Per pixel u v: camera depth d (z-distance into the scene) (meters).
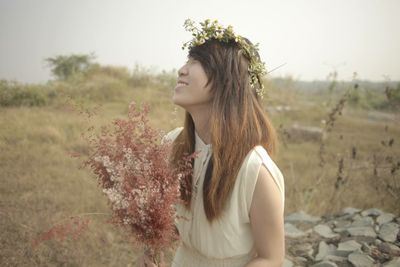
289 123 9.32
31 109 5.66
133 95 9.12
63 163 4.18
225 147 1.14
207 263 1.31
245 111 1.18
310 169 5.52
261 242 1.15
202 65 1.19
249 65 1.25
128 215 1.02
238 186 1.13
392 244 2.91
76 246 2.86
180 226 1.32
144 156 1.05
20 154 4.09
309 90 12.98
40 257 2.68
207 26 1.23
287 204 4.11
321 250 2.91
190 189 1.26
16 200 3.30
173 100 1.24
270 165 1.12
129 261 2.82
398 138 8.17
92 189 3.84
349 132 9.38
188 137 1.32
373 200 4.25
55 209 3.31
